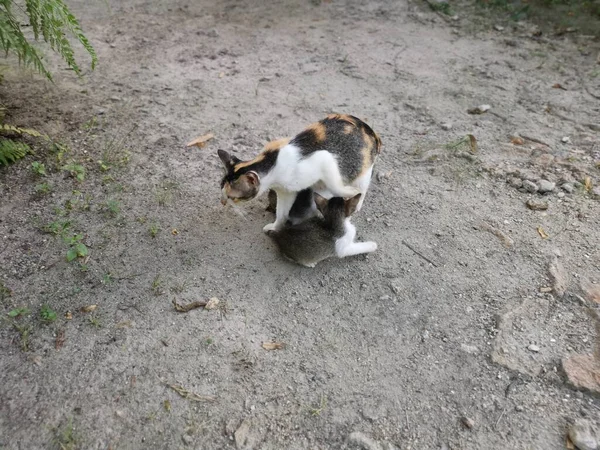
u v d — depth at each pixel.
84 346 0.76
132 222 0.97
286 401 0.71
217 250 0.93
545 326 0.81
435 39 1.72
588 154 1.18
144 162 1.12
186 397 0.70
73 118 1.23
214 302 0.83
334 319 0.82
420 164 1.16
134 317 0.80
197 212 1.01
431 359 0.76
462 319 0.82
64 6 1.02
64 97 1.30
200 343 0.77
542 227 0.99
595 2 1.89
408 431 0.68
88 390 0.70
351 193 0.94
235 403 0.70
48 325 0.78
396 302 0.85
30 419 0.67
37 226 0.94
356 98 1.40
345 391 0.72
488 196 1.07
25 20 1.56
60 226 0.94
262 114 1.31
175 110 1.30
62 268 0.87
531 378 0.73
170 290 0.85
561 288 0.86
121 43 1.60
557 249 0.94
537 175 1.12
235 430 0.67
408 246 0.95
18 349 0.75
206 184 1.08
